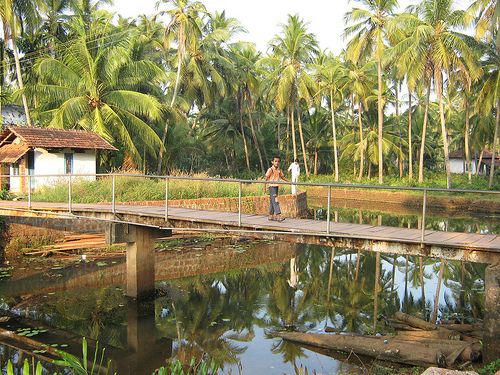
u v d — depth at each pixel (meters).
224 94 36.16
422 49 29.78
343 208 35.16
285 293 13.95
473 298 13.12
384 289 14.36
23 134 21.45
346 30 36.34
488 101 31.28
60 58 28.53
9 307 12.02
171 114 31.23
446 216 30.19
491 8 27.58
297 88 40.12
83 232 18.66
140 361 9.20
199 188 21.77
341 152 50.03
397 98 46.53
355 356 8.97
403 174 48.50
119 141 27.47
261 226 10.41
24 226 17.22
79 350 9.56
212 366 4.85
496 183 36.97
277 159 11.47
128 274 12.70
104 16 30.50
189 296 13.43
